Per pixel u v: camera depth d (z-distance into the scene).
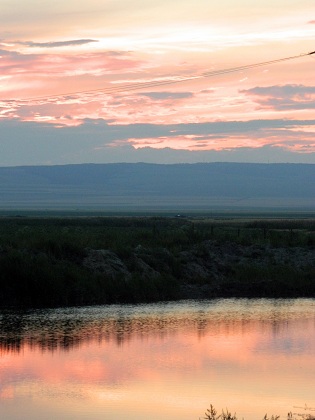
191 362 37.81
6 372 35.97
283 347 41.16
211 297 60.25
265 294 62.50
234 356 39.00
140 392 32.88
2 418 29.59
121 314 51.03
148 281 59.59
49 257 60.22
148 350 40.38
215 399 31.84
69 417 29.75
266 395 32.28
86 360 38.28
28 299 54.81
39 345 41.47
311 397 32.06
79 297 56.00
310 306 56.00
